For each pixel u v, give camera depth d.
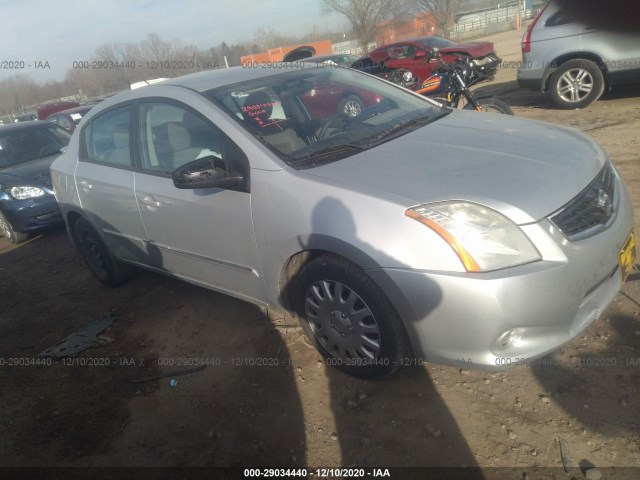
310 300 2.69
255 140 2.78
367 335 2.50
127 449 2.56
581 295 2.18
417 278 2.15
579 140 2.82
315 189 2.46
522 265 2.09
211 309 3.71
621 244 2.39
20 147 7.02
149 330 3.61
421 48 12.08
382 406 2.50
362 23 31.59
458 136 2.85
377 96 3.53
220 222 2.91
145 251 3.71
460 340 2.16
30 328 4.04
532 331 2.14
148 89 3.50
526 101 8.91
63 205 4.30
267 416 2.58
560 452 2.09
